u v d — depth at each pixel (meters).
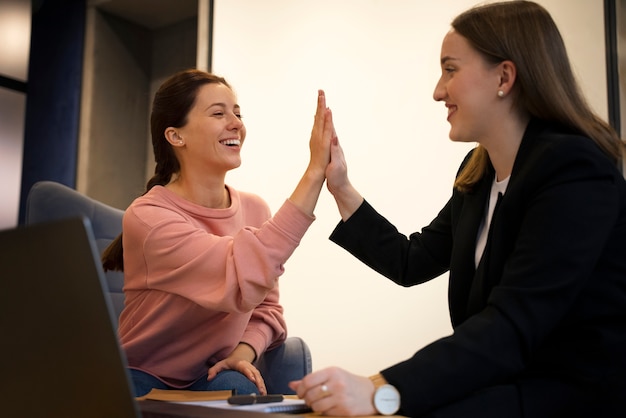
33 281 0.76
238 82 3.55
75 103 4.57
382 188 3.08
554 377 1.09
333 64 3.29
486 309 1.06
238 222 1.92
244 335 1.88
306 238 3.21
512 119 1.23
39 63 4.75
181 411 0.95
